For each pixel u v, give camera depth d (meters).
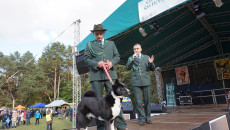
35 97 42.41
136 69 4.37
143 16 6.73
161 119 5.10
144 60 4.41
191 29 9.91
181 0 5.82
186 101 12.30
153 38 9.92
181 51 12.69
